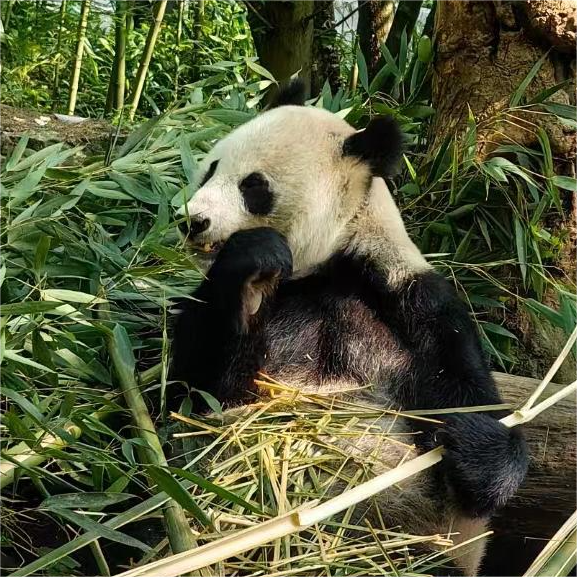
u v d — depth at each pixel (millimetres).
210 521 4598
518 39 7977
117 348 5699
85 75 16156
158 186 6988
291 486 5418
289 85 7590
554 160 7852
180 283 7090
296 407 5820
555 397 5648
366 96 10570
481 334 7410
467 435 5730
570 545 4695
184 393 6156
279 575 4738
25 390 5719
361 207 6535
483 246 8141
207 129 7914
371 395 6180
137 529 5777
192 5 17281
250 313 6039
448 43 8352
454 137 8258
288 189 6410
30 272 6418
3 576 5281
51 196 7270
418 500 5895
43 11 15523
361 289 6441
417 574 4910
